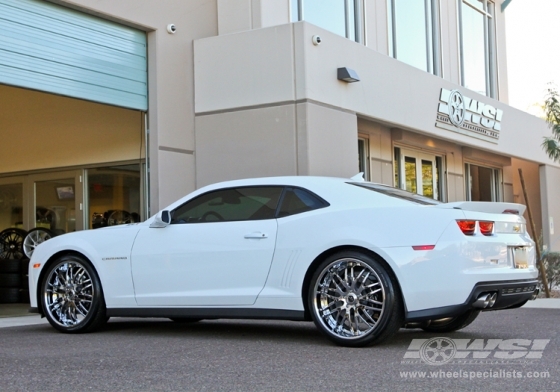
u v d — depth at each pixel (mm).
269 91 10844
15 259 11789
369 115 12188
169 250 6289
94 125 12273
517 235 5828
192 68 11516
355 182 6152
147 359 5102
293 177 6180
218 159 11195
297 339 6094
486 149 16953
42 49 9359
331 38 11266
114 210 11953
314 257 5652
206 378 4391
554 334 6426
